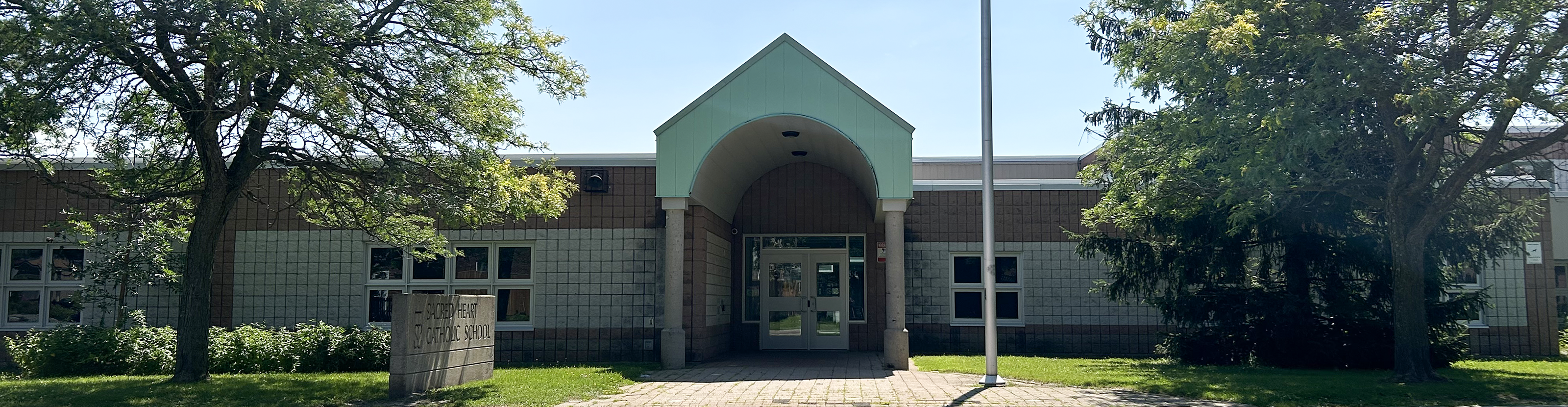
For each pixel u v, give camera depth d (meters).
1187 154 14.41
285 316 18.77
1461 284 19.66
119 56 11.46
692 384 13.34
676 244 16.25
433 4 13.39
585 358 18.27
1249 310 15.70
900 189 15.90
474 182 14.09
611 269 18.44
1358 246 15.85
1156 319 19.75
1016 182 20.36
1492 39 12.22
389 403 11.23
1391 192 13.31
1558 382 12.95
